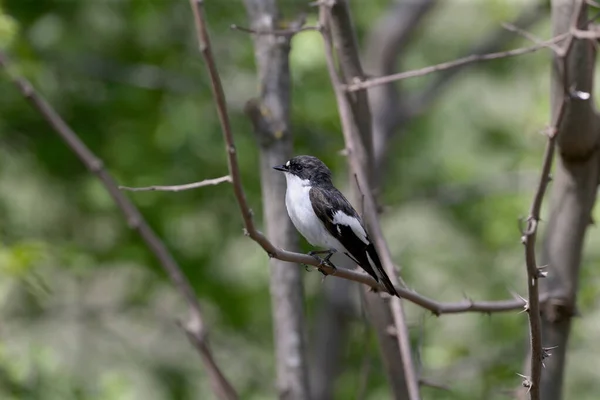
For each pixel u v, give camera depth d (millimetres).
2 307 14883
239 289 15977
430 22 18922
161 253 9461
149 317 16312
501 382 13016
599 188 9094
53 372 11836
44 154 15227
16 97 14648
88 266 14172
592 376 15258
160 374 15859
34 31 15109
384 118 17016
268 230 9820
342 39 8453
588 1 6020
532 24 16406
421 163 18547
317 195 8180
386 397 15664
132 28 15914
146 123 15680
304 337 9734
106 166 15266
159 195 15023
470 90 18656
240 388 16297
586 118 7781
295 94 15359
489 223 16703
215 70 5668
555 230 8359
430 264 17391
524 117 15281
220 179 5848
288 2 15742
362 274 6707
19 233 15094
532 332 5918
